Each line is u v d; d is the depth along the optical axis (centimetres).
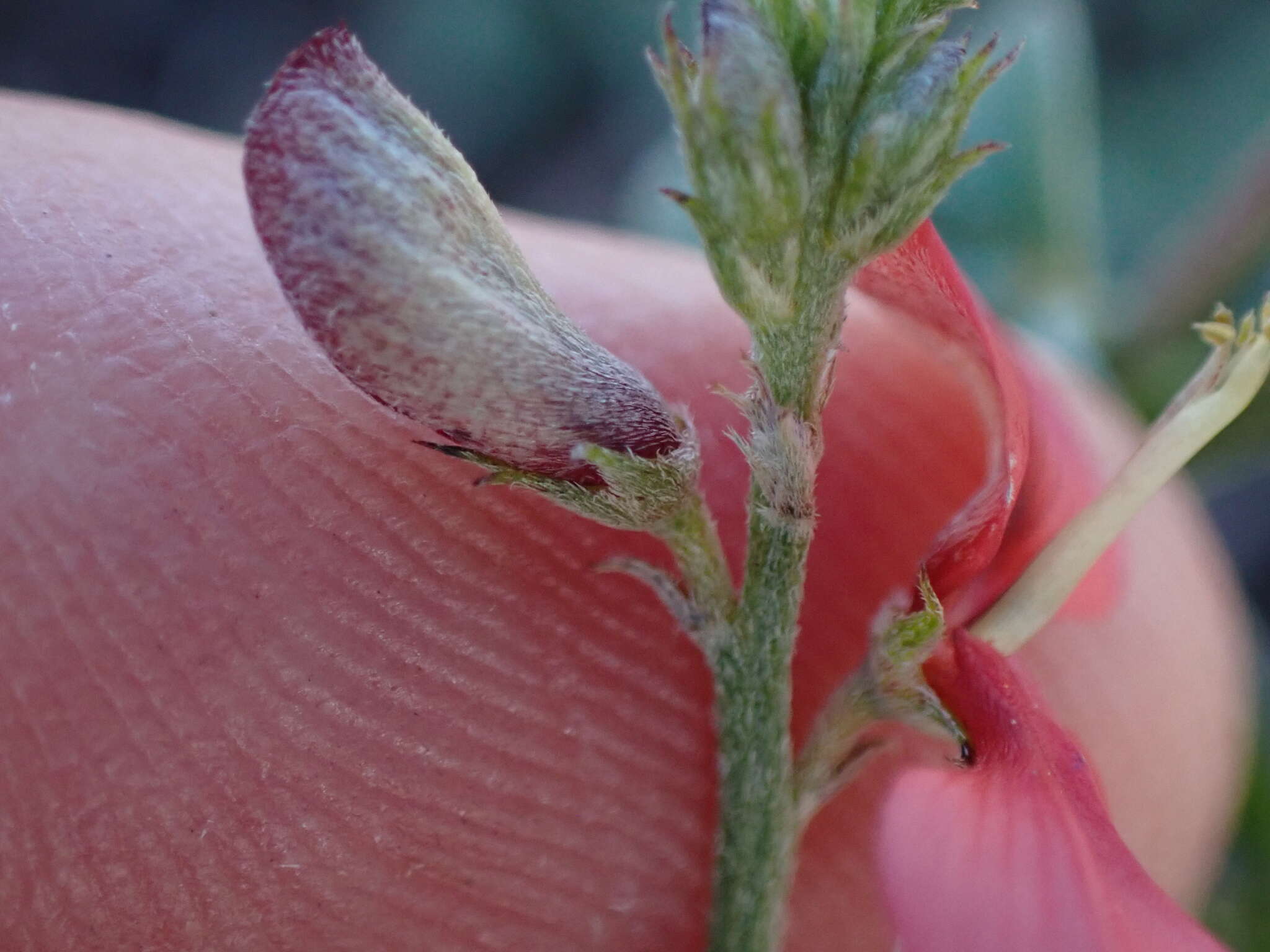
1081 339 5
